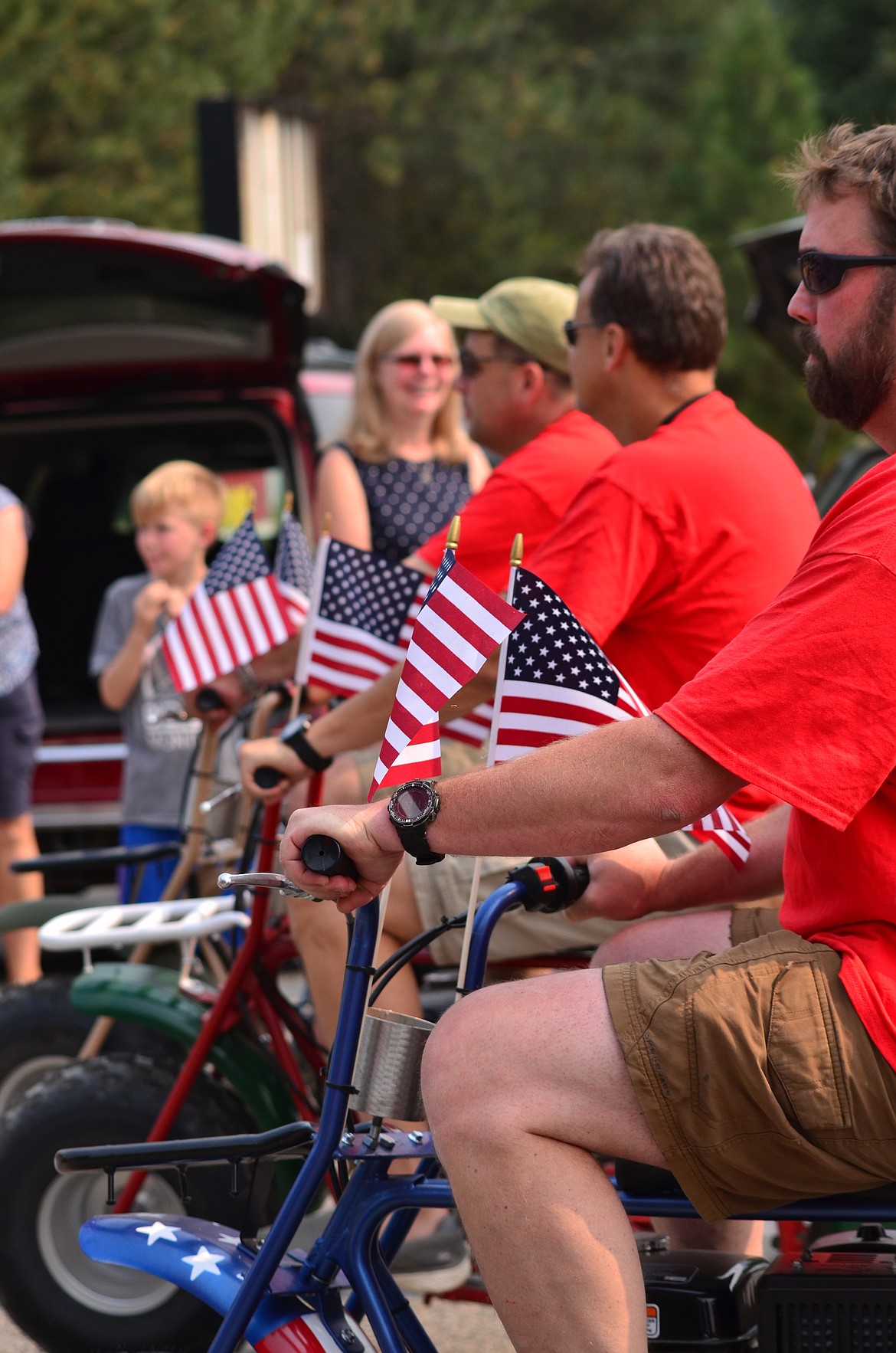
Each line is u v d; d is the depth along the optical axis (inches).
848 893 96.2
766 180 1031.6
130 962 170.9
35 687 272.1
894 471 94.7
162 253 288.2
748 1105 93.4
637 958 124.4
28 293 297.9
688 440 140.6
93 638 349.4
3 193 874.1
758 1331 101.7
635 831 93.0
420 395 246.8
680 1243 131.5
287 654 171.5
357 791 159.6
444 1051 97.9
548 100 1277.1
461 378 188.4
